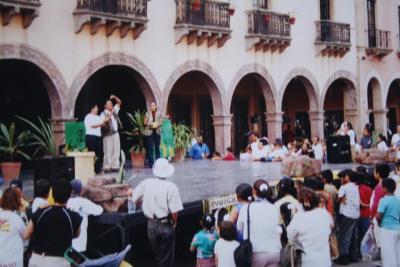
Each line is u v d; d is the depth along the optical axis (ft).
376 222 34.01
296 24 81.87
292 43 80.89
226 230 25.23
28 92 61.98
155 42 62.64
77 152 41.04
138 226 39.40
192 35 65.82
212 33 67.51
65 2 53.67
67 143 42.86
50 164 34.83
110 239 34.19
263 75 76.48
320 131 85.30
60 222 21.84
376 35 95.81
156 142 54.75
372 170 51.96
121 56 58.75
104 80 69.21
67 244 21.93
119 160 51.42
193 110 80.53
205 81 70.44
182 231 40.68
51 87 52.80
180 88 78.64
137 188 29.43
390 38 99.14
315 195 24.76
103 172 49.01
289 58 80.38
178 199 28.96
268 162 61.57
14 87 60.85
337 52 87.15
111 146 49.52
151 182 29.12
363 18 93.56
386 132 98.63
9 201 23.17
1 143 52.85
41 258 21.61
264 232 24.39
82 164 40.47
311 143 76.54
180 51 65.46
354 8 92.53
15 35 49.39
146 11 59.47
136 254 39.24
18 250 22.90
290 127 94.53
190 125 80.12
